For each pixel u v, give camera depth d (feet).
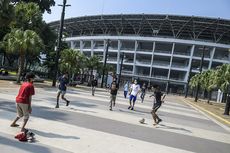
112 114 52.80
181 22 304.30
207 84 172.14
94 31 381.81
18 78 96.53
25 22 116.16
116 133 35.19
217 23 296.71
